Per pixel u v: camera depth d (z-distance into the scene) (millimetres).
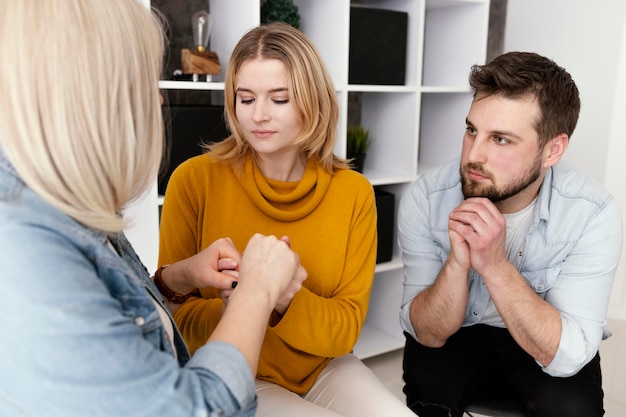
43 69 562
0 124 566
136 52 627
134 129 642
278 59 1164
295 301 1146
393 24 2203
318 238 1276
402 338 2502
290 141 1229
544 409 1301
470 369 1412
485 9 2352
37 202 588
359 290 1290
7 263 525
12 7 565
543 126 1229
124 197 667
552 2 2645
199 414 601
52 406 541
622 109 2469
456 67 2510
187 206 1278
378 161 2496
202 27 1854
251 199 1264
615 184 2559
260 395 1181
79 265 569
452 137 2576
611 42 2445
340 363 1306
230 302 760
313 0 2137
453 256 1312
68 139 576
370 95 2506
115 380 554
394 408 1151
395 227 2434
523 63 1234
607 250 1338
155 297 862
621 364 2410
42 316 526
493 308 1464
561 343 1263
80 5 583
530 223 1411
